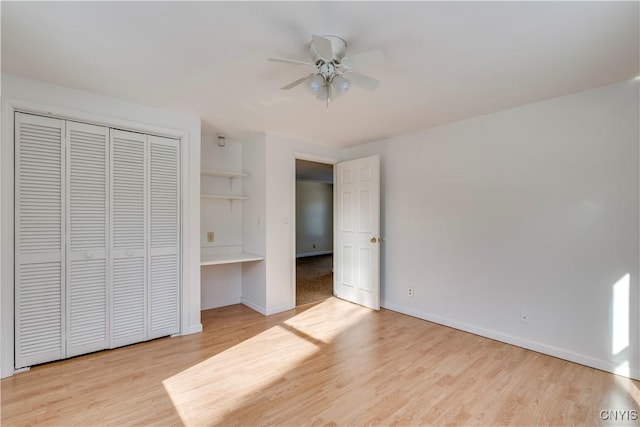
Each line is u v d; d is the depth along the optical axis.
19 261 2.16
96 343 2.48
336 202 4.25
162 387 2.04
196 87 2.29
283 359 2.44
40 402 1.86
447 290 3.17
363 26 1.54
